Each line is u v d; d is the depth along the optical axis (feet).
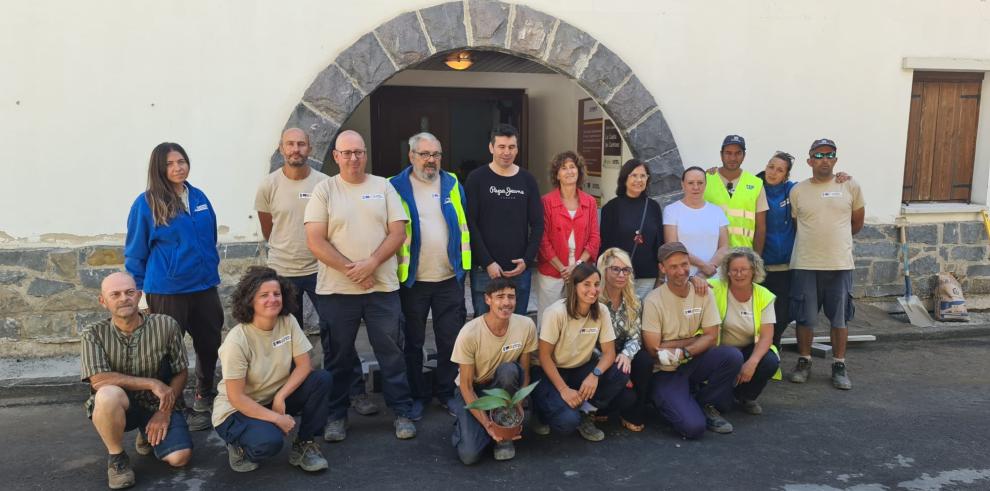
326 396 10.89
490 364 11.47
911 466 11.07
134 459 11.25
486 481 10.48
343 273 11.44
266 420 10.39
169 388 10.65
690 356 12.70
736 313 13.20
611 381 11.99
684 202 14.88
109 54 15.42
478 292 13.64
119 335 10.51
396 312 12.14
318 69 16.33
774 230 15.90
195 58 15.76
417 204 12.55
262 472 10.76
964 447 11.81
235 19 15.83
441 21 16.63
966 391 14.79
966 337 19.25
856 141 19.81
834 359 15.25
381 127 26.55
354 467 10.94
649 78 18.22
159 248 11.78
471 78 26.58
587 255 13.93
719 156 18.93
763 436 12.32
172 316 11.93
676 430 12.28
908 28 19.67
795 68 19.12
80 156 15.60
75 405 13.83
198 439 12.06
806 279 15.30
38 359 15.76
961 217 20.94
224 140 16.11
